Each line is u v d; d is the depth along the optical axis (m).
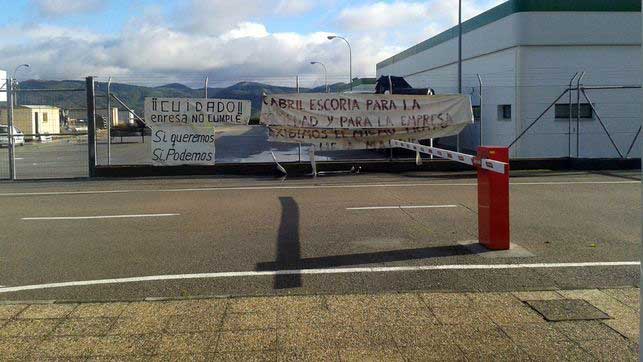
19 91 15.73
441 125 16.61
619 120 22.86
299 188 13.58
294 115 16.05
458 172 16.67
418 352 4.27
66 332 4.67
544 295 5.58
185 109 16.00
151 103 15.95
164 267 6.73
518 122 22.88
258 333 4.61
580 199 11.64
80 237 8.41
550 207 10.68
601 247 7.55
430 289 5.80
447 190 12.95
